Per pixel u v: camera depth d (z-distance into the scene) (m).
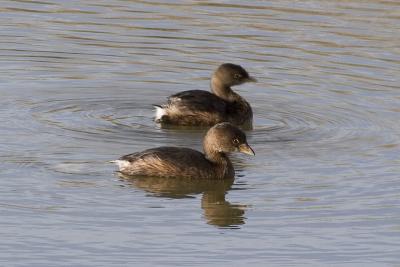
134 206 15.18
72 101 20.39
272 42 23.88
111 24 24.88
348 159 17.42
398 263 13.55
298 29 24.64
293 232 14.44
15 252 13.54
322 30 24.58
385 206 15.33
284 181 16.36
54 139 18.00
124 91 21.14
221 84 20.34
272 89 21.42
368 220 14.85
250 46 23.61
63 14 25.59
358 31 24.55
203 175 16.41
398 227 14.62
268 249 13.91
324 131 19.06
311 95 21.06
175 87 21.48
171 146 17.67
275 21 25.17
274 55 23.12
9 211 14.74
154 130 19.11
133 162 16.50
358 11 26.05
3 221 14.41
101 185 15.95
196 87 21.50
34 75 21.77
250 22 25.09
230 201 15.52
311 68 22.42
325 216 14.97
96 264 13.26
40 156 17.06
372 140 18.52
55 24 24.83
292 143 18.36
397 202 15.48
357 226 14.66
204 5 26.39
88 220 14.58
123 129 18.95
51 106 20.00
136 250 13.70
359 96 21.00
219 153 16.64
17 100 20.17
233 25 24.88
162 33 24.34
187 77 21.98
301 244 14.05
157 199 15.52
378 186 16.12
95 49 23.36
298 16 25.59
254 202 15.48
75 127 18.83
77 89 21.08
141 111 20.16
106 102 20.52
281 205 15.37
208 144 16.69
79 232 14.17
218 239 14.14
